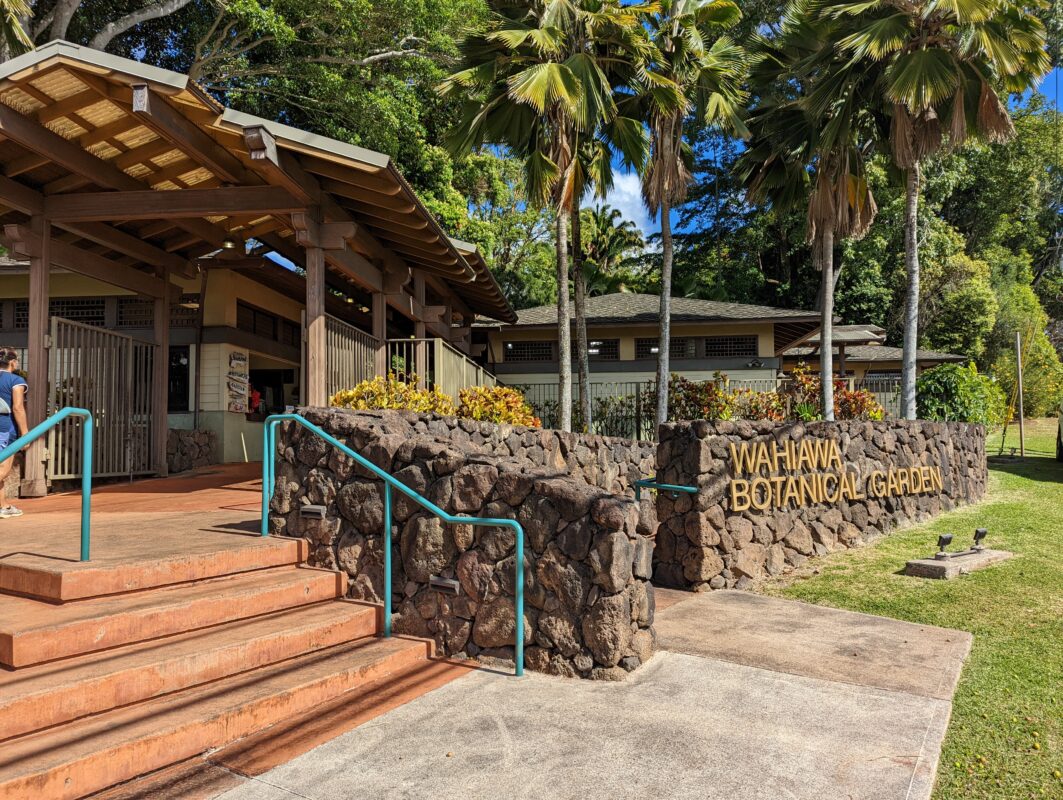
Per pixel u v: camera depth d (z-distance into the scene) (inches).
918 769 135.7
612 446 457.4
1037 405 1390.3
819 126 628.4
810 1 590.9
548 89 508.1
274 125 309.0
